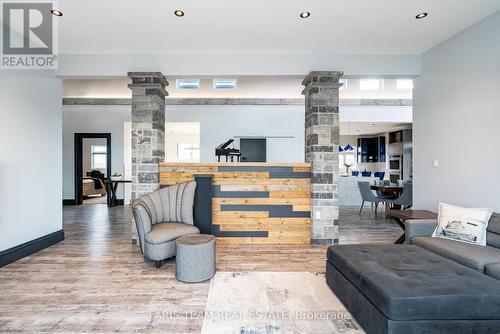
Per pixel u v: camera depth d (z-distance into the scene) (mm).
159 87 3857
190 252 2537
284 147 7316
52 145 3771
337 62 3945
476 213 2570
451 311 1533
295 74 3949
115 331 1816
